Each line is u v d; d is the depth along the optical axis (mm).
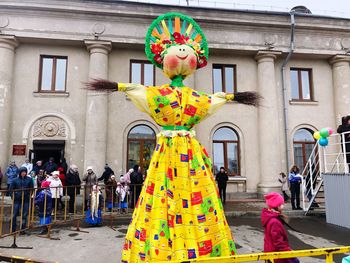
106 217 9797
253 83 15906
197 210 3836
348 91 15898
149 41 4641
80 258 5895
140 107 4141
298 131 16062
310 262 5871
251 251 6578
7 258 2441
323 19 15773
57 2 13688
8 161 13383
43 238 7457
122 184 9578
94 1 13945
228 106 15594
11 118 13703
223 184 13234
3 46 13453
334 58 16078
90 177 10102
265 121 15156
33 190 7625
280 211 3768
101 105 13883
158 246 3627
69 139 13992
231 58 15914
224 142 15516
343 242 7531
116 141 14312
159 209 3805
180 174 3947
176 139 4098
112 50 14828
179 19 4688
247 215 11062
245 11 15070
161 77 15133
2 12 13531
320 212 11016
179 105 4164
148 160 14562
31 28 13633
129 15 14250
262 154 15078
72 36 13906
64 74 14625
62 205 11125
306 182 13094
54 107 14109
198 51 4574
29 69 14156
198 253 3641
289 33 15758
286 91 16031
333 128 16141
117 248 6598
